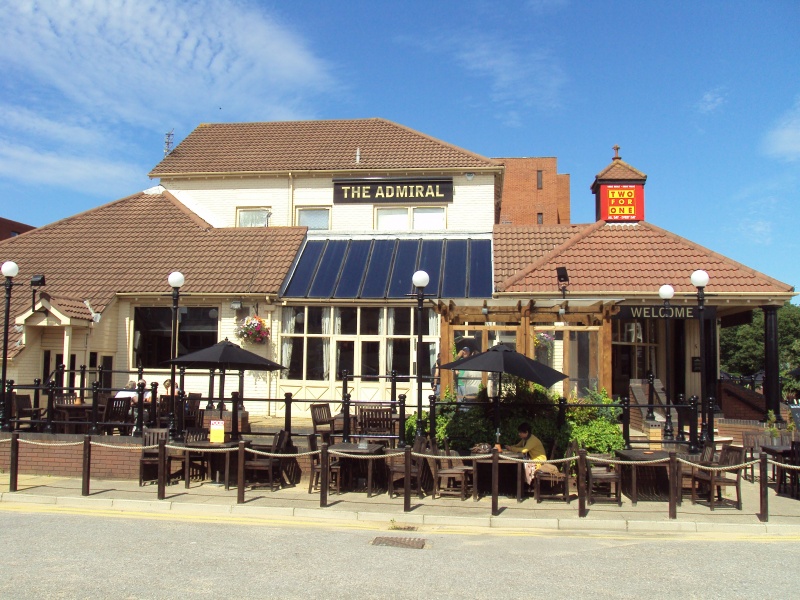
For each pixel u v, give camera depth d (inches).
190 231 917.8
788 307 1870.1
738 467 429.1
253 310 785.6
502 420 506.0
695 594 277.1
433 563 318.7
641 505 447.8
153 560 315.9
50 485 498.3
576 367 570.3
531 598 270.4
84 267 855.7
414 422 540.7
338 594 271.7
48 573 293.6
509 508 433.1
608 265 748.0
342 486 492.7
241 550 336.5
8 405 582.6
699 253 758.5
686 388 802.8
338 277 812.0
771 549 353.7
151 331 808.9
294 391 777.6
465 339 580.7
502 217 2053.4
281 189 980.6
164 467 452.8
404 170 948.6
